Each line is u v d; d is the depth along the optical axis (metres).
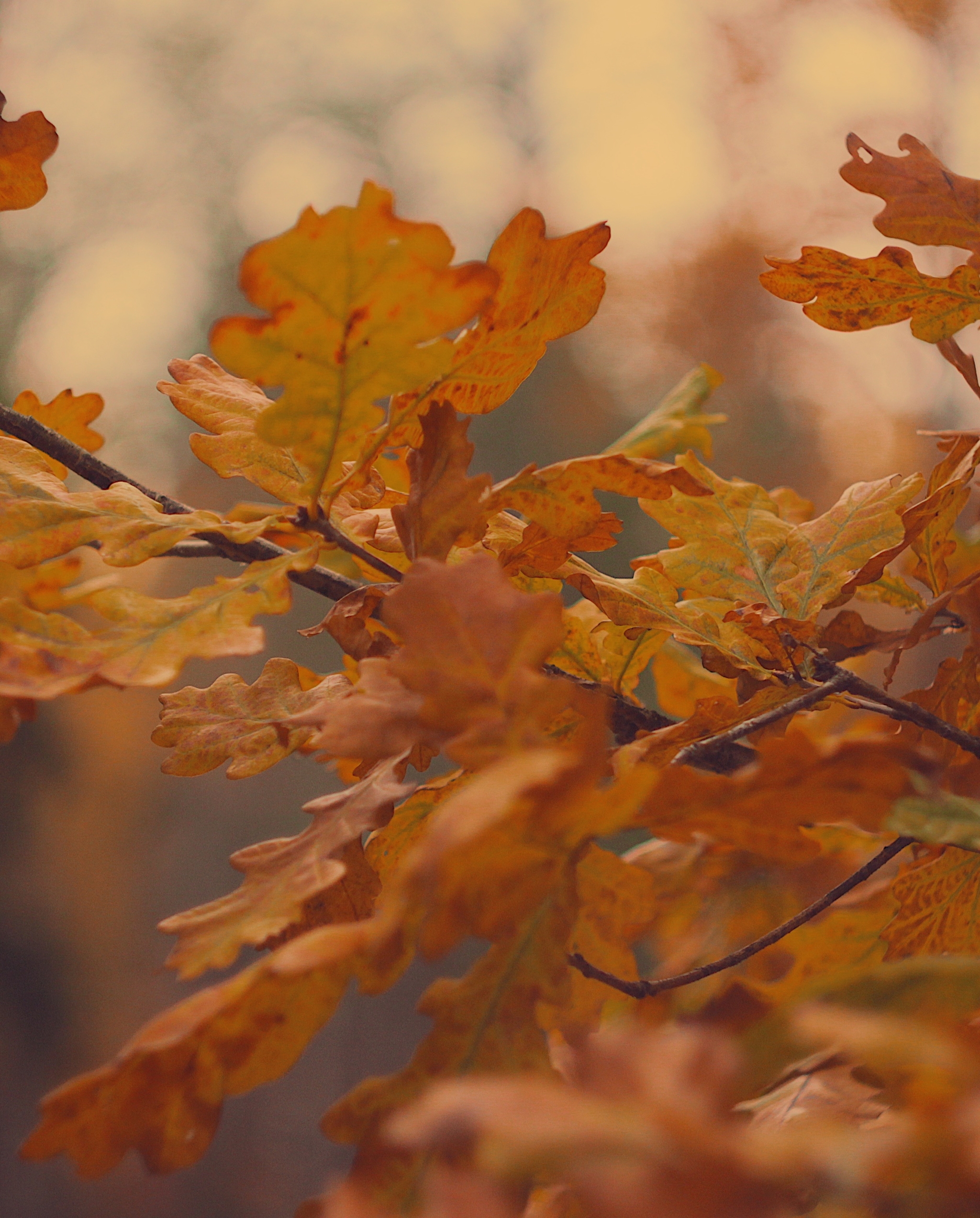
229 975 14.16
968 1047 1.10
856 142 1.45
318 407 1.35
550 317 1.39
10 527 1.37
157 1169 1.26
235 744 1.39
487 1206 0.89
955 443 1.44
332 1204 1.18
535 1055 1.26
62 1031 13.13
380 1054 14.52
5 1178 12.23
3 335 13.95
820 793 1.25
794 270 1.45
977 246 1.44
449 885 1.25
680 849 1.63
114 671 1.32
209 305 16.98
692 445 1.60
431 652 1.27
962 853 1.38
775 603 1.45
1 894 13.01
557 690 1.27
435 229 1.31
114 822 15.00
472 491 1.37
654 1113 0.88
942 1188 0.83
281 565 1.36
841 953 1.49
